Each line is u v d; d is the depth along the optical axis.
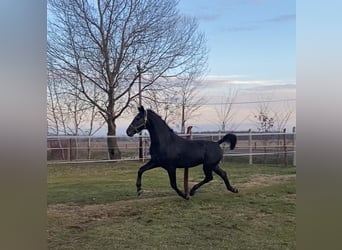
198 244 1.93
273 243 1.87
